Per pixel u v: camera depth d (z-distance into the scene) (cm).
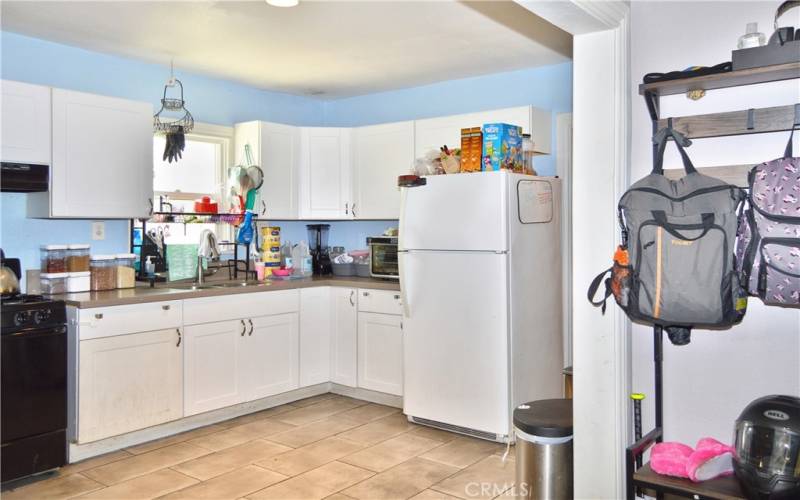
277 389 422
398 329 412
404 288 381
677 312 193
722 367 220
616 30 216
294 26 347
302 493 286
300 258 498
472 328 354
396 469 314
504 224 341
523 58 417
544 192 376
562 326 394
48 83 375
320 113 559
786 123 202
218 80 471
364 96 535
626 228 204
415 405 382
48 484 296
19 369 297
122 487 292
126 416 339
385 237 450
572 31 218
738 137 216
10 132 325
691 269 191
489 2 313
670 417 230
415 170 385
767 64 187
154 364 351
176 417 362
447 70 449
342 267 497
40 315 305
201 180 465
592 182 221
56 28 350
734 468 184
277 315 421
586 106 221
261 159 459
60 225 378
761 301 212
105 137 366
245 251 479
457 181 358
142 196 386
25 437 299
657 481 193
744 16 215
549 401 268
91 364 324
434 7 319
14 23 341
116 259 382
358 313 436
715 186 194
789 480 171
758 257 185
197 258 428
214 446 348
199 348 375
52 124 343
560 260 393
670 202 197
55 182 344
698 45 223
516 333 350
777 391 211
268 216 467
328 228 527
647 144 232
